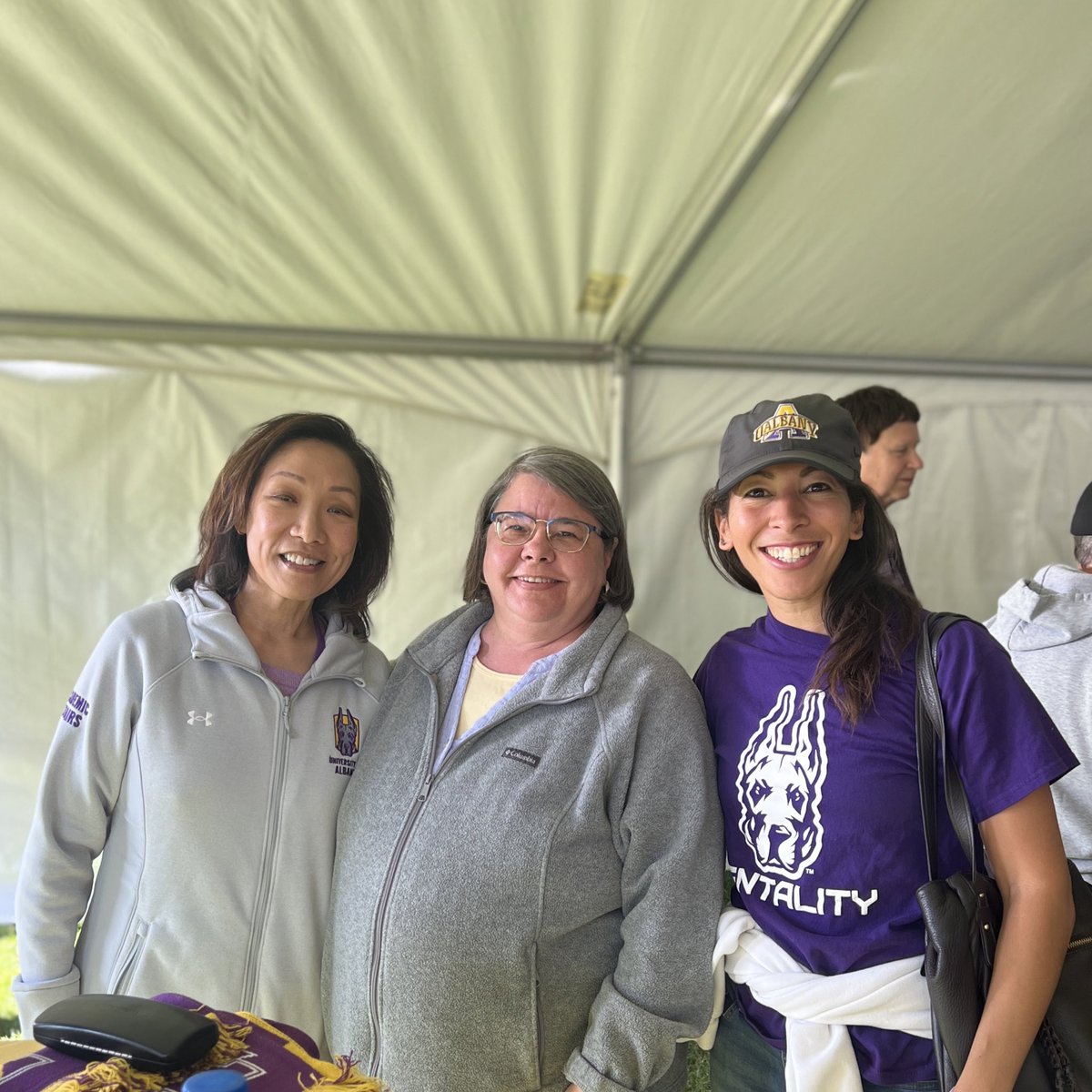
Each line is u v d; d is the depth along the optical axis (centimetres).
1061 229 258
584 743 147
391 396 325
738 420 149
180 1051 83
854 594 140
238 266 264
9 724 302
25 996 149
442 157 211
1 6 162
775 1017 134
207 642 157
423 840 145
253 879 152
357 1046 146
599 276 275
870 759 131
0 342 296
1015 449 359
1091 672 156
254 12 165
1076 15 175
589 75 184
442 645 169
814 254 268
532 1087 143
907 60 187
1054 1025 122
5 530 303
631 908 144
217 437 314
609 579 170
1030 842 124
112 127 197
